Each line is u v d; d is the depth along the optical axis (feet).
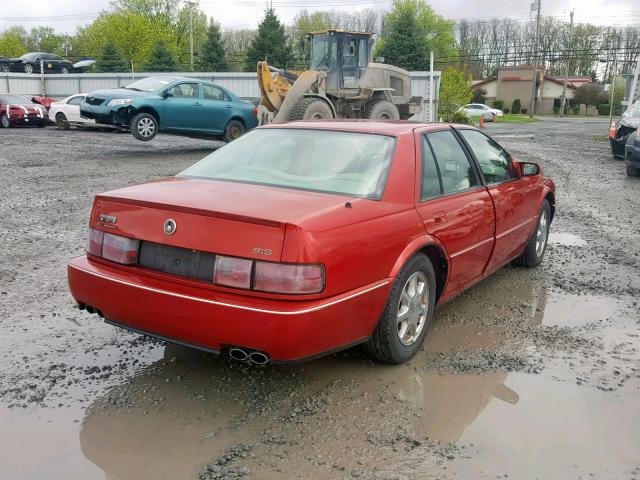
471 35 337.93
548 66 313.53
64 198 30.99
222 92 55.47
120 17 241.96
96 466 9.05
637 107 57.62
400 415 10.60
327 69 58.95
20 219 26.00
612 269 20.01
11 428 10.01
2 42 289.53
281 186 12.07
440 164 13.93
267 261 9.82
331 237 10.21
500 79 278.05
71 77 125.39
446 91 124.36
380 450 9.54
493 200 15.37
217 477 8.82
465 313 15.74
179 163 46.37
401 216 11.93
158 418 10.41
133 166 43.98
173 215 10.61
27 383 11.54
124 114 49.34
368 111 62.18
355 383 11.77
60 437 9.78
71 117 82.79
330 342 10.52
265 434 9.96
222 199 10.96
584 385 11.84
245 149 13.92
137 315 10.88
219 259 10.10
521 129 121.60
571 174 45.09
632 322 15.26
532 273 19.43
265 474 8.91
